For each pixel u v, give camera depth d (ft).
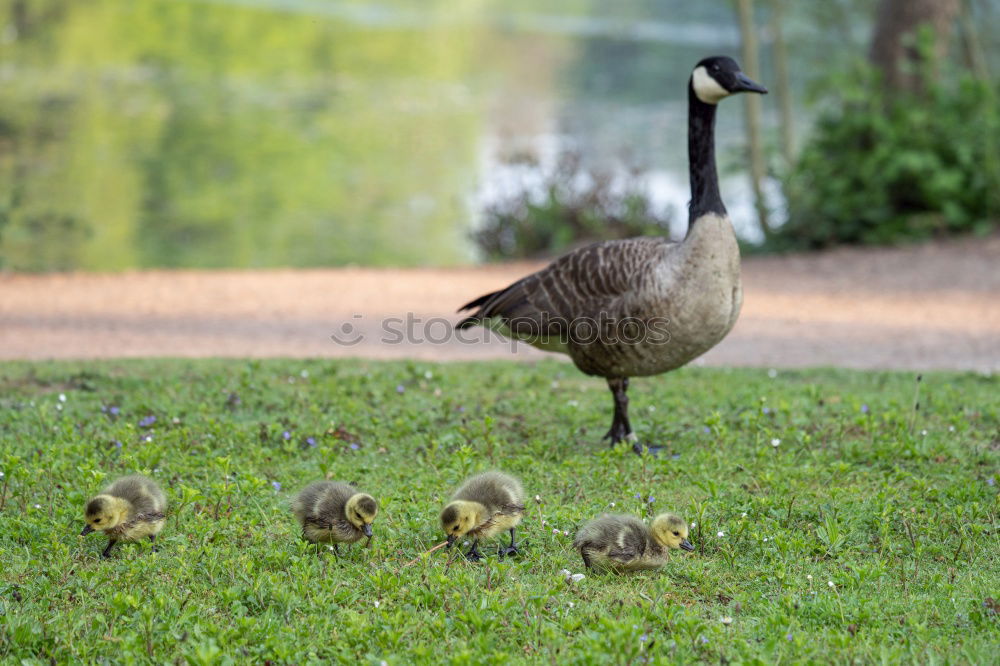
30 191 112.57
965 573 27.27
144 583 26.08
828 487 33.91
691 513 30.42
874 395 45.88
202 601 25.05
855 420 39.99
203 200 114.93
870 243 86.38
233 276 81.25
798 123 151.64
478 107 166.61
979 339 59.72
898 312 66.69
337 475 34.22
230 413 41.24
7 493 31.96
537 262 90.74
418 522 29.32
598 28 237.66
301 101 166.20
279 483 32.86
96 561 27.55
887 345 58.90
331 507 27.86
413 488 32.96
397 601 25.35
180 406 41.55
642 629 22.89
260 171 127.95
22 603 24.94
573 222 95.45
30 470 32.99
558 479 34.17
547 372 51.21
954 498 32.32
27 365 48.75
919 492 32.63
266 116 155.43
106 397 43.19
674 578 27.25
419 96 173.27
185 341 58.23
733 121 157.07
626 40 221.25
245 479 32.99
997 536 29.43
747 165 95.66
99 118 148.36
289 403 42.75
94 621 24.04
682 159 133.59
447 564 27.27
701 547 28.84
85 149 132.36
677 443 38.91
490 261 95.04
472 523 27.02
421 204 117.70
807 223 87.20
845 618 24.43
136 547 28.19
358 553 28.22
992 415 41.75
